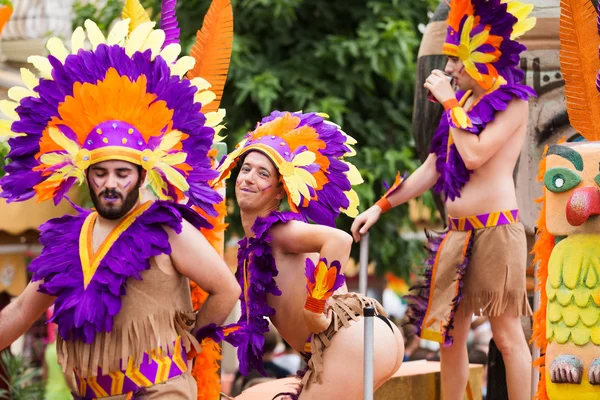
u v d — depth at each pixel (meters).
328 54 17.41
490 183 9.09
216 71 8.54
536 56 11.12
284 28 17.75
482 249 9.09
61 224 6.78
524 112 9.08
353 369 7.40
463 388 9.51
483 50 8.95
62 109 6.55
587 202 7.37
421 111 11.60
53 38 6.83
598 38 8.00
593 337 7.43
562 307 7.55
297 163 7.66
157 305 6.50
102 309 6.34
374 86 18.17
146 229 6.48
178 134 6.70
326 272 7.12
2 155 11.86
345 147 8.09
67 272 6.49
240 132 17.27
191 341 6.66
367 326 7.12
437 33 11.52
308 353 7.61
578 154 7.52
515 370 9.14
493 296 9.04
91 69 6.71
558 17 11.03
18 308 6.73
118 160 6.44
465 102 9.32
